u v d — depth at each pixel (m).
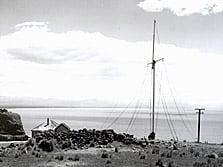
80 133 29.03
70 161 20.30
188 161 20.69
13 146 27.36
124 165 19.22
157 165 19.36
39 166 18.95
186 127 159.12
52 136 28.66
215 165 19.22
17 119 46.38
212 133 119.50
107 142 26.91
